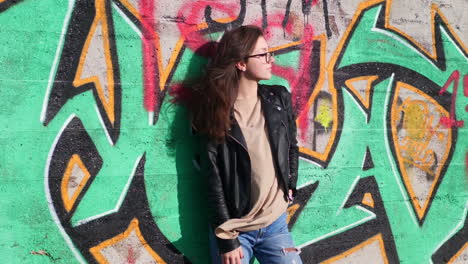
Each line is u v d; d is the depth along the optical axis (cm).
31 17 261
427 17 346
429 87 348
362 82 329
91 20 271
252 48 270
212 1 295
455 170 356
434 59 349
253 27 277
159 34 284
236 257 261
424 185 347
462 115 358
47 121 264
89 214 273
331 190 323
